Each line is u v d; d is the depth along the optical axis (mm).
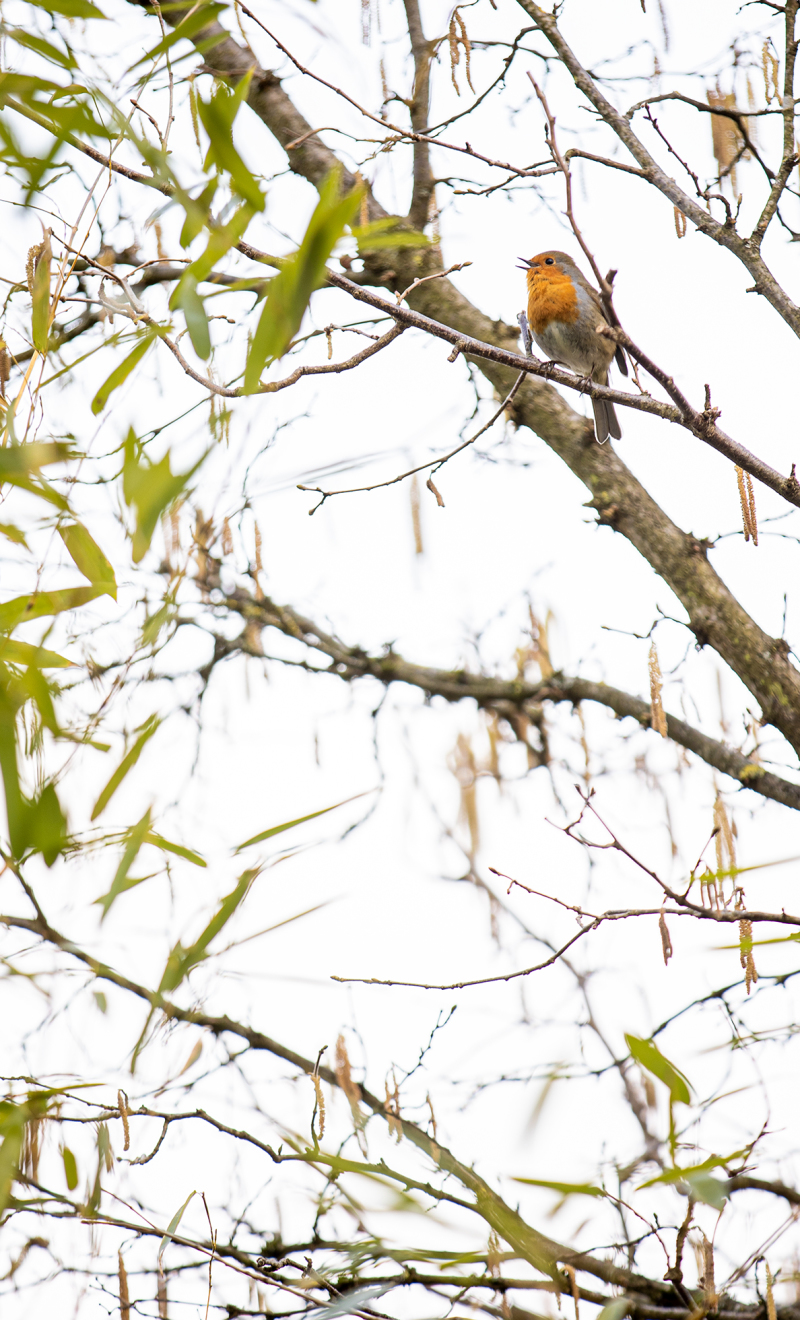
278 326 3242
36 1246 5395
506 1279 5176
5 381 4090
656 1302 5609
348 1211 5402
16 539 3436
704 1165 4219
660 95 5898
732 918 4863
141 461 3176
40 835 3285
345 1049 5262
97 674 4164
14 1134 4699
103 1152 5004
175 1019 3652
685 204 5691
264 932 3535
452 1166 5402
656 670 5574
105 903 3344
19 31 3703
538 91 4293
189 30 3742
